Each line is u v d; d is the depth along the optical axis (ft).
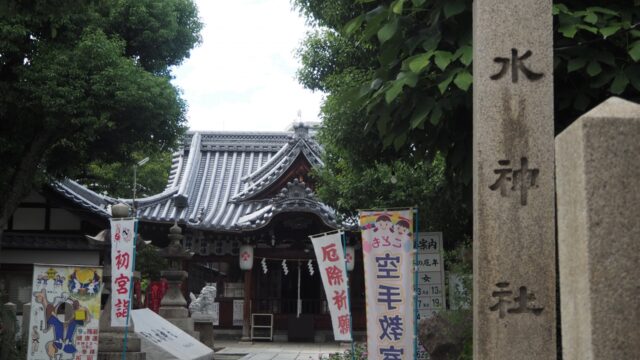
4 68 54.85
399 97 24.86
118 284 42.98
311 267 98.27
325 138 48.73
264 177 103.24
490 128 20.12
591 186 12.01
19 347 47.21
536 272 19.60
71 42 55.98
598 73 22.82
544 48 20.34
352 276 102.58
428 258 41.73
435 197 47.39
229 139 117.70
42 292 38.93
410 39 24.48
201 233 99.25
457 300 38.06
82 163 66.18
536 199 19.83
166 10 66.33
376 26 25.25
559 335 25.30
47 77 52.11
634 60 21.93
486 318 19.47
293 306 103.55
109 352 45.78
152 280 89.92
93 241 47.14
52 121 53.72
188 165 109.29
